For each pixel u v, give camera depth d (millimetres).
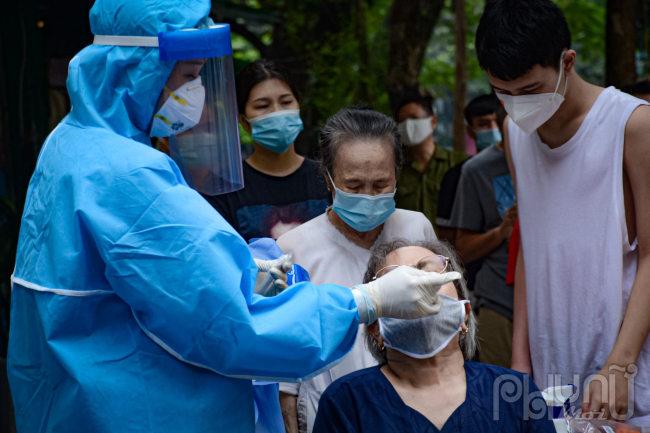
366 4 7359
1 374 3947
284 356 1625
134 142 1733
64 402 1637
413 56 6582
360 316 1708
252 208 3055
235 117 1998
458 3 6430
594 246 2334
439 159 4484
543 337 2523
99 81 1825
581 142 2334
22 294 1782
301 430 2246
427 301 1653
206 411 1685
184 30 1764
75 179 1670
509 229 3568
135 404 1627
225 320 1570
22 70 4395
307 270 2338
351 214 2238
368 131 2227
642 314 2213
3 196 4398
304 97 6992
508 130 2654
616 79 5047
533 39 2148
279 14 6988
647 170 2199
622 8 4984
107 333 1672
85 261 1641
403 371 1755
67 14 4531
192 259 1570
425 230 2496
